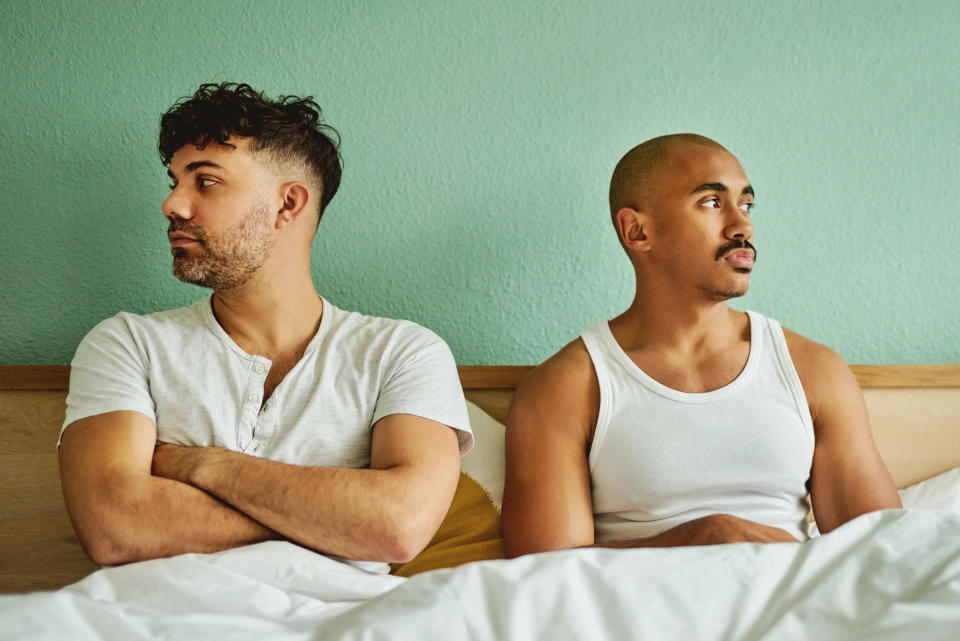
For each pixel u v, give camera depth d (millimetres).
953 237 1421
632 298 1379
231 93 1047
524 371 1274
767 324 1132
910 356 1412
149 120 1312
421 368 1035
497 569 611
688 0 1388
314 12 1342
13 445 1169
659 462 1037
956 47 1424
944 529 669
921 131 1418
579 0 1374
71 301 1299
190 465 908
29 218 1294
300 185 1065
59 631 522
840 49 1405
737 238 1057
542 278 1370
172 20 1320
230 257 1013
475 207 1362
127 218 1308
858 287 1404
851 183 1406
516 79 1367
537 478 1045
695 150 1089
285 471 887
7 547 1149
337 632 547
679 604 579
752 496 1047
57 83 1300
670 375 1081
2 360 1284
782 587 608
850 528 678
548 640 548
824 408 1081
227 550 851
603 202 1376
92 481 883
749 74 1395
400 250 1351
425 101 1355
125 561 857
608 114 1377
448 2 1358
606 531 1062
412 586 607
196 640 534
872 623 548
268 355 1060
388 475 899
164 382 1012
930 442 1295
